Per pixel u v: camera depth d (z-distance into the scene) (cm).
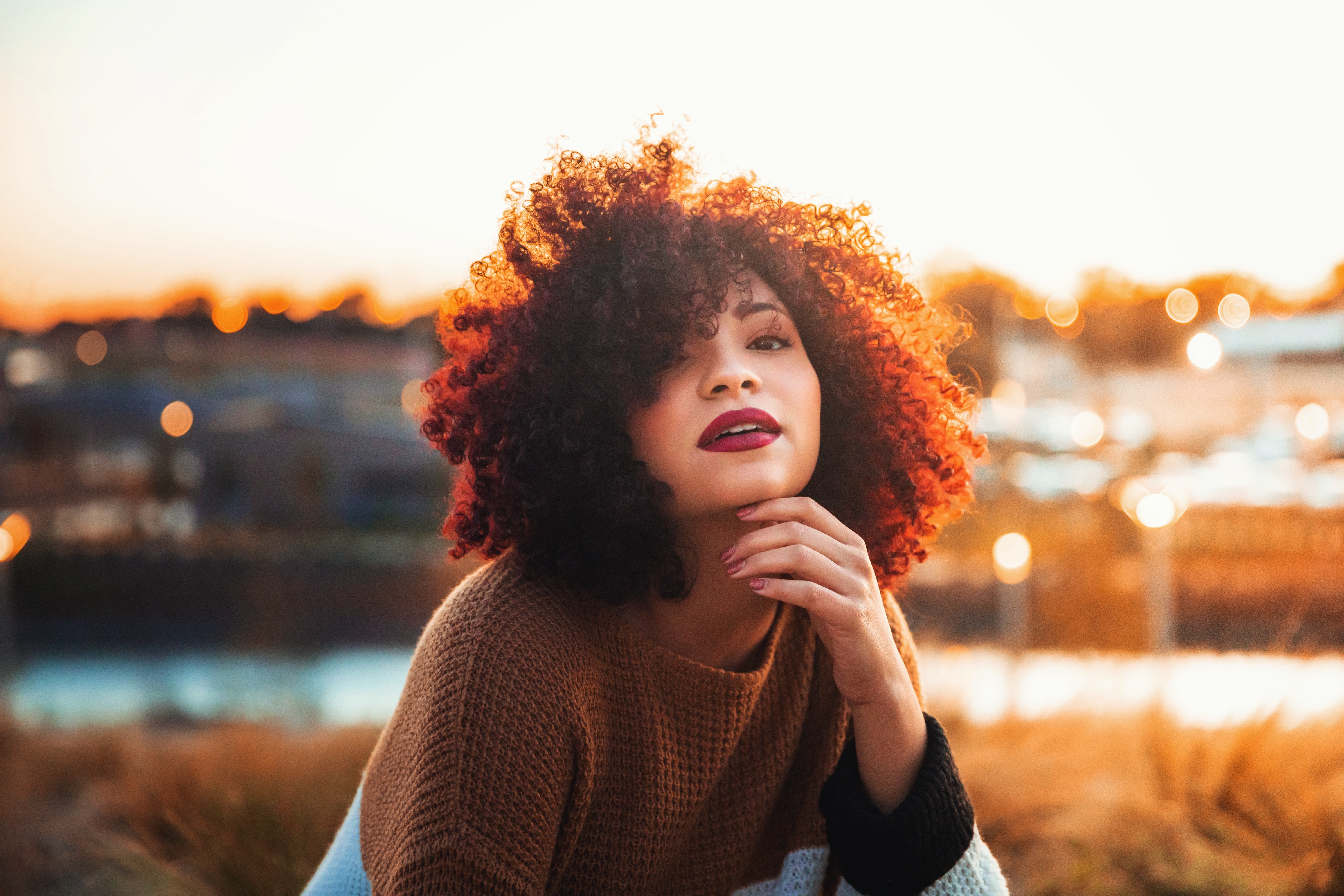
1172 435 2394
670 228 108
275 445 2611
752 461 105
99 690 1063
